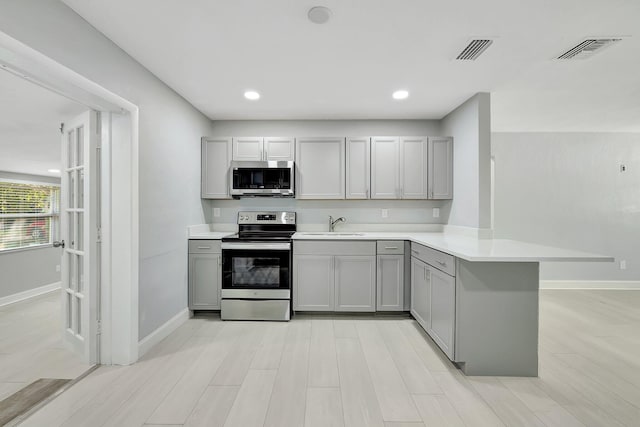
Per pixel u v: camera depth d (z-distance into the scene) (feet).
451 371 7.11
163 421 5.37
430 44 6.94
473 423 5.37
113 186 7.41
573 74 8.41
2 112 8.50
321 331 9.39
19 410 5.71
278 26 6.27
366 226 12.58
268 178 11.35
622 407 5.83
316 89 9.46
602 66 7.95
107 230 7.37
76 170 7.88
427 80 8.80
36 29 5.00
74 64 5.74
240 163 11.35
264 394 6.17
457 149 11.07
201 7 5.65
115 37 6.60
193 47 7.04
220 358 7.66
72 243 8.15
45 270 15.20
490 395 6.20
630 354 8.02
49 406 5.78
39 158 13.38
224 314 10.34
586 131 14.39
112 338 7.39
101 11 5.73
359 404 5.87
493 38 6.67
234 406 5.79
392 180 11.61
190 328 9.62
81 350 7.63
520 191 14.47
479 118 9.68
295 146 11.70
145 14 5.83
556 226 14.48
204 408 5.73
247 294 10.31
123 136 7.39
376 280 10.53
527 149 14.48
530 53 7.29
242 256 10.37
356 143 11.66
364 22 6.14
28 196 16.20
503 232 14.49
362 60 7.68
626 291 14.14
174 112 9.52
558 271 14.53
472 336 6.97
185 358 7.65
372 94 9.84
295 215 12.50
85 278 7.40
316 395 6.15
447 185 11.46
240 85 9.13
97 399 5.99
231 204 12.64
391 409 5.74
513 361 6.95
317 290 10.59
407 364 7.40
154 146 8.38
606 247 14.48
